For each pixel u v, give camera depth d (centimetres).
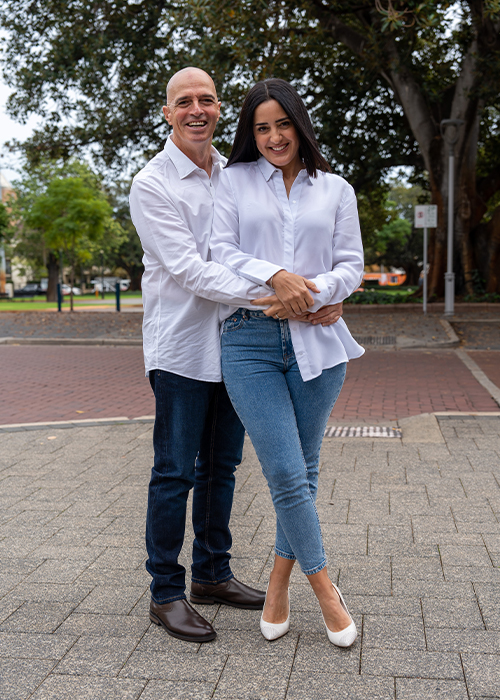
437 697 203
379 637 240
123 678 218
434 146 1848
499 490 402
